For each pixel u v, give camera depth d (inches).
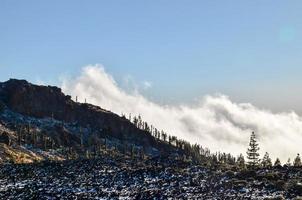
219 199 7824.8
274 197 7864.2
